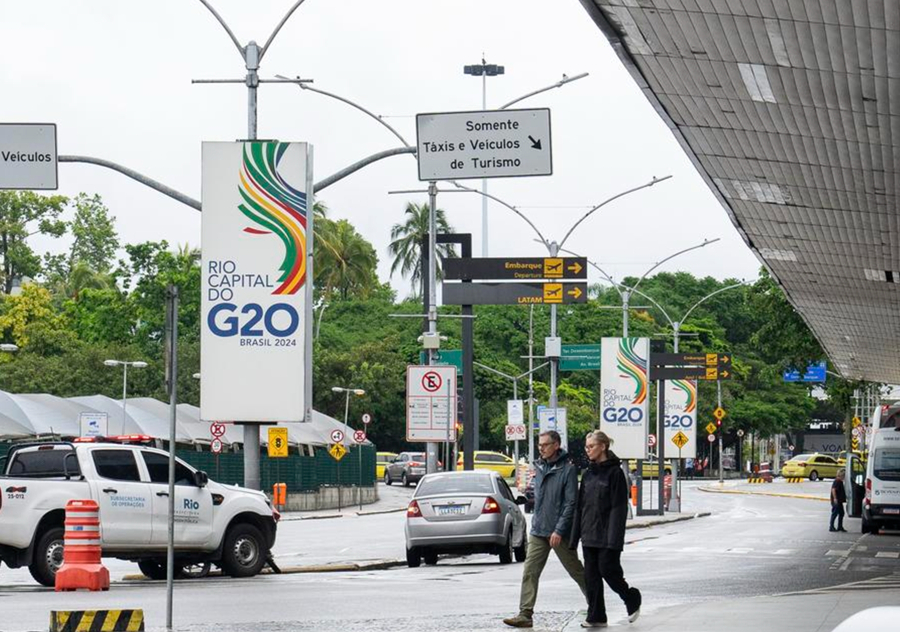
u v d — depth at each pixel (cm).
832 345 9200
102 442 3941
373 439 17375
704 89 3209
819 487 15800
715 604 3072
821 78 3012
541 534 2655
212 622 2756
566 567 2683
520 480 13262
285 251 4600
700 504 11881
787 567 4672
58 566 3775
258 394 4588
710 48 2886
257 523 4228
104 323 14925
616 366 8888
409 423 6575
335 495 11700
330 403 16425
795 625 2597
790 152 3766
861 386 11869
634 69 3100
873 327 7956
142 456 3966
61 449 3862
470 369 6531
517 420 11338
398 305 18838
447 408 6538
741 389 19675
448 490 4716
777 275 6228
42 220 18038
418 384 6569
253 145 4619
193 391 13888
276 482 10850
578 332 18250
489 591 3566
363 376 16325
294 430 11856
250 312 4594
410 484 15538
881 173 3928
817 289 6575
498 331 18025
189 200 4606
